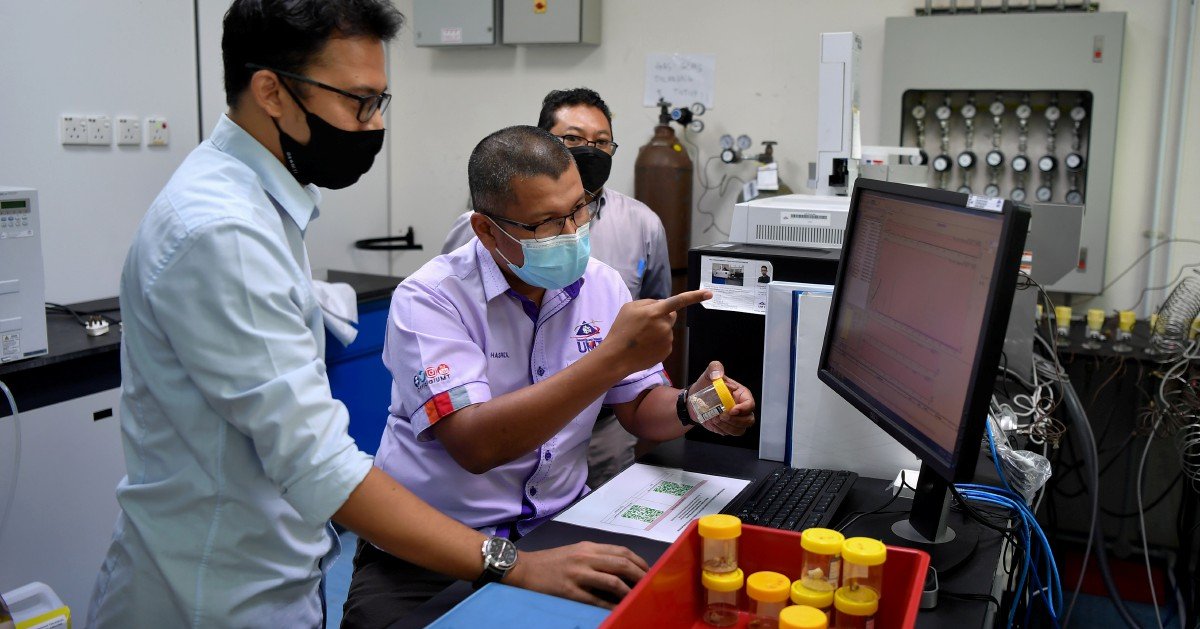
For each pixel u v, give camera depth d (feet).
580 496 5.39
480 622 3.28
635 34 11.86
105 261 9.80
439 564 3.70
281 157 3.94
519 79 12.61
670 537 4.27
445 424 4.64
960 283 3.65
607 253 8.61
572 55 12.23
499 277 4.98
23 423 7.32
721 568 3.43
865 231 4.67
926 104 10.34
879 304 4.40
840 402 5.06
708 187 11.79
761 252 5.61
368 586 4.78
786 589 3.28
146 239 3.59
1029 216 3.26
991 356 3.33
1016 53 9.61
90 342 7.86
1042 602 4.82
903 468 5.02
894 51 10.07
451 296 4.94
